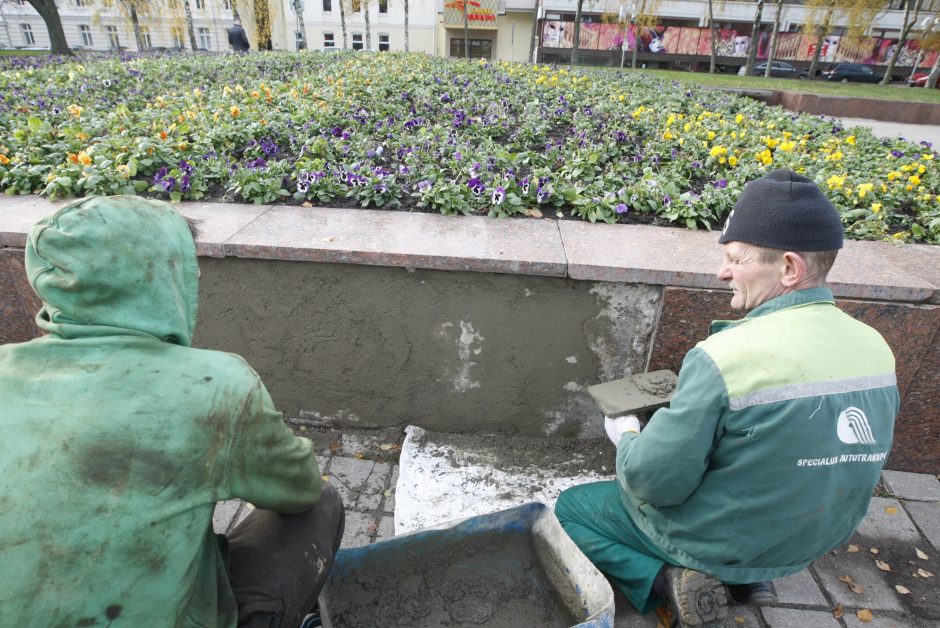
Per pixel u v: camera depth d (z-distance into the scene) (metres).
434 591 1.84
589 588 1.74
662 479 1.55
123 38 39.00
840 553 2.34
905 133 11.54
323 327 2.74
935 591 2.20
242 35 16.83
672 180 3.75
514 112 6.25
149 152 3.66
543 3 36.22
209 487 1.07
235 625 1.24
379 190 3.22
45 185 3.42
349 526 2.41
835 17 27.48
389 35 39.31
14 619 0.91
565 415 2.87
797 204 1.46
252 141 4.34
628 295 2.56
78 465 0.95
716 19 35.75
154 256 1.08
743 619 2.05
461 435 2.93
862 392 1.44
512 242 2.72
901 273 2.58
